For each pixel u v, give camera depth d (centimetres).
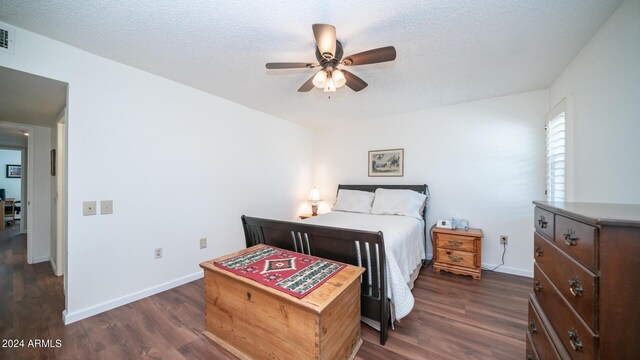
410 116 364
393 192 341
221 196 301
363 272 168
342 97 300
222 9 145
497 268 299
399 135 374
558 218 96
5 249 387
